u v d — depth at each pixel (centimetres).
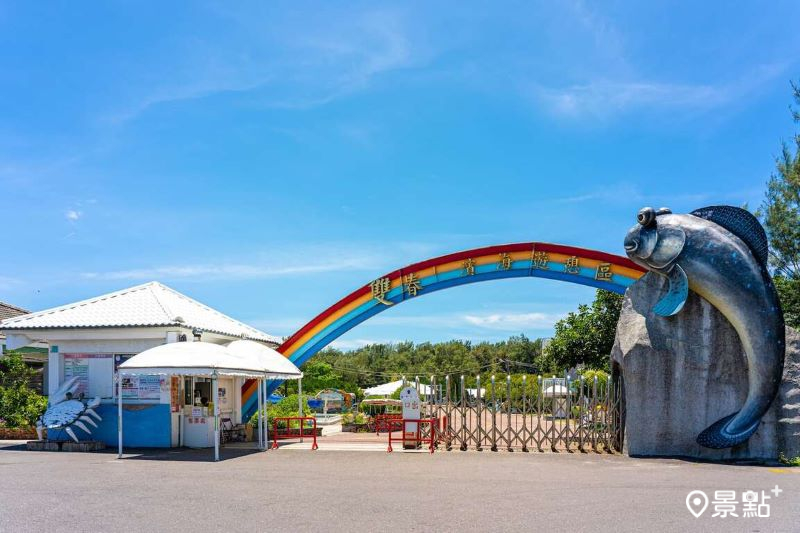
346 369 6956
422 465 1422
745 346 1473
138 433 1784
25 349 2695
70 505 970
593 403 1717
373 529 819
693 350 1526
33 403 2164
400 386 3738
